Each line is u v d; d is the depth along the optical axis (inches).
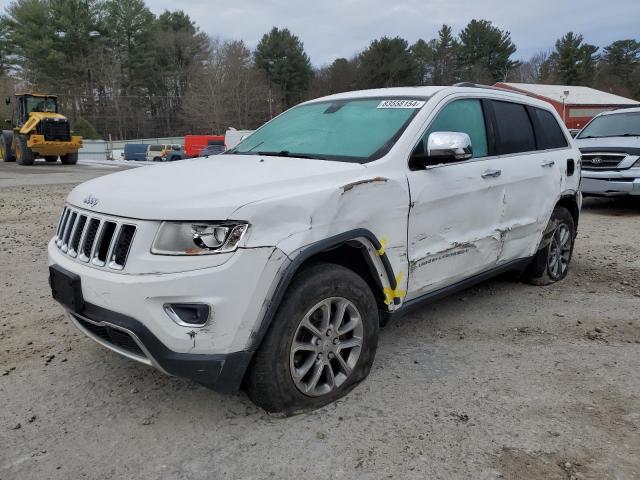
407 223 141.7
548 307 198.8
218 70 2906.0
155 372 146.7
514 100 196.7
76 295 118.3
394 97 167.3
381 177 135.0
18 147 1072.2
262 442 115.8
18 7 2684.5
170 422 123.5
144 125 3016.7
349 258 138.9
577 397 134.6
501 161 178.4
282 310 116.5
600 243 307.6
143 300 108.3
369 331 134.6
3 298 205.0
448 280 160.4
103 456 111.9
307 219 118.2
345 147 150.5
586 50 3457.2
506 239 181.9
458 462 109.4
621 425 122.3
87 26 2726.4
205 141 1800.0
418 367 150.3
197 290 107.5
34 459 110.8
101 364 151.2
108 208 118.3
